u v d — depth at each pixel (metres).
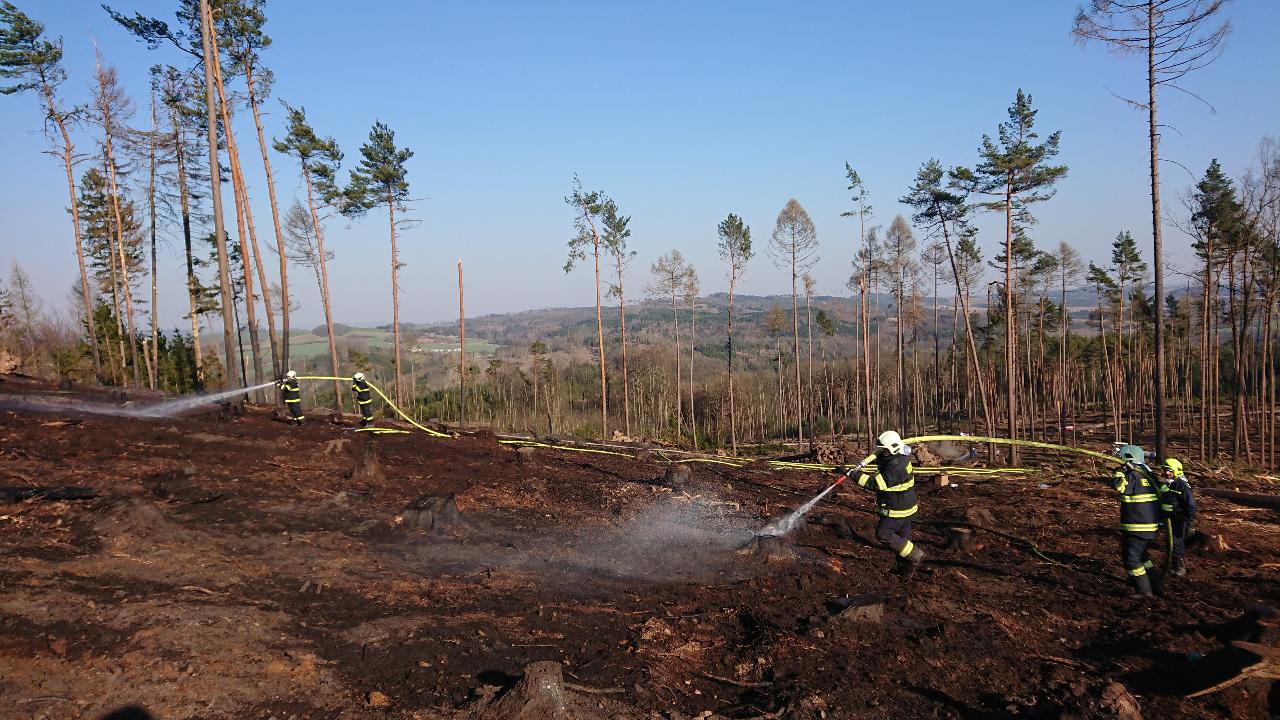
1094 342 63.97
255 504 9.27
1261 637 6.45
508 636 6.24
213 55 24.67
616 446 21.44
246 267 27.31
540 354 62.19
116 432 13.30
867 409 41.12
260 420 17.91
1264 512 14.47
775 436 61.31
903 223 44.09
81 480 9.43
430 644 5.88
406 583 7.25
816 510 13.30
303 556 7.59
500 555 8.70
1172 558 9.67
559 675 4.93
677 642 6.54
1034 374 55.19
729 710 5.39
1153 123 20.09
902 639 6.96
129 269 42.44
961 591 8.68
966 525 12.55
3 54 28.94
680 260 49.03
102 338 41.25
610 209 41.78
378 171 34.00
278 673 5.11
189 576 6.55
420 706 4.88
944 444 28.55
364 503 10.16
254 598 6.32
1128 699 5.47
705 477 16.41
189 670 4.93
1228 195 28.02
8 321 42.28
